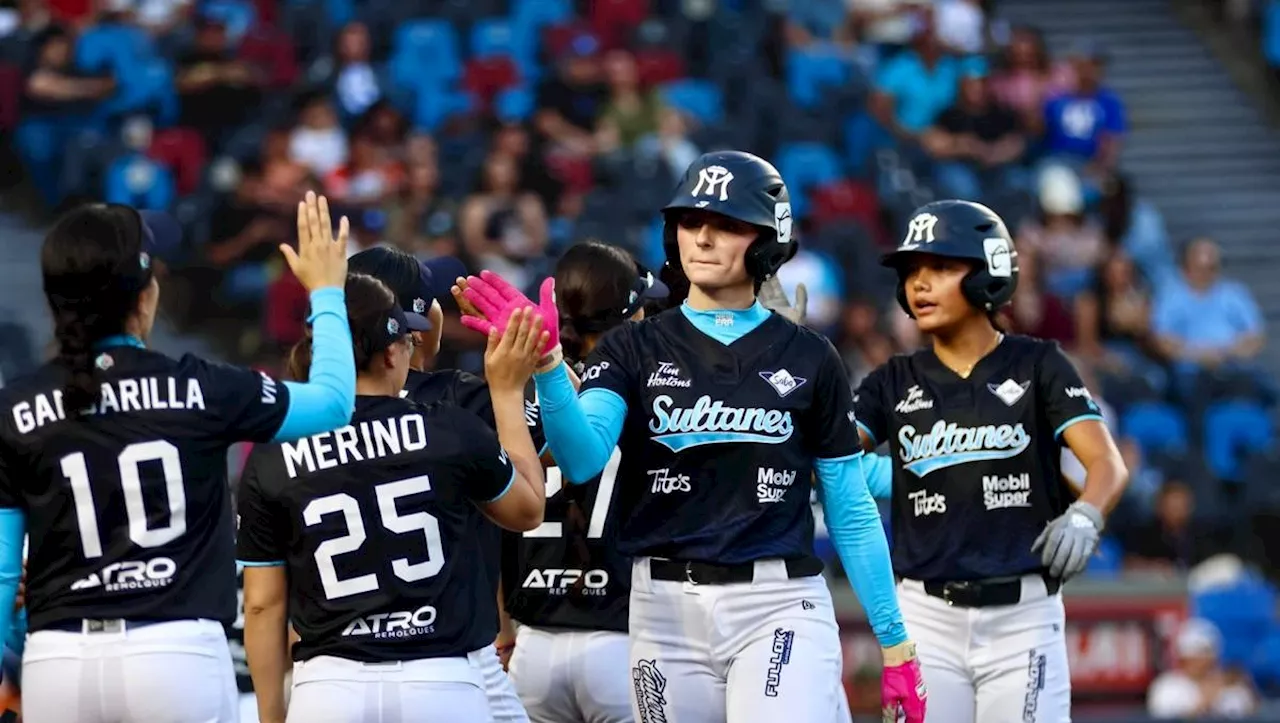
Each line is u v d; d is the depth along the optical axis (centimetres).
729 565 1839
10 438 1644
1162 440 5162
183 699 1636
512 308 1778
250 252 5047
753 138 5794
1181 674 3806
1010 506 2158
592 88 5688
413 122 5678
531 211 5019
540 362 1780
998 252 2159
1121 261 5669
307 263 1708
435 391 2031
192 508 1655
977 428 2164
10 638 1928
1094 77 6519
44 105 5428
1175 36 7475
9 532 1669
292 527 1758
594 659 2078
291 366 1850
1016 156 6234
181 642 1642
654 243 5200
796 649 1836
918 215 2189
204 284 5031
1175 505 4675
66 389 1623
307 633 1758
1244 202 6800
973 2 6944
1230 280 6512
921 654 2162
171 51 5538
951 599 2156
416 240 4981
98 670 1628
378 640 1733
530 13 6134
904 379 2234
